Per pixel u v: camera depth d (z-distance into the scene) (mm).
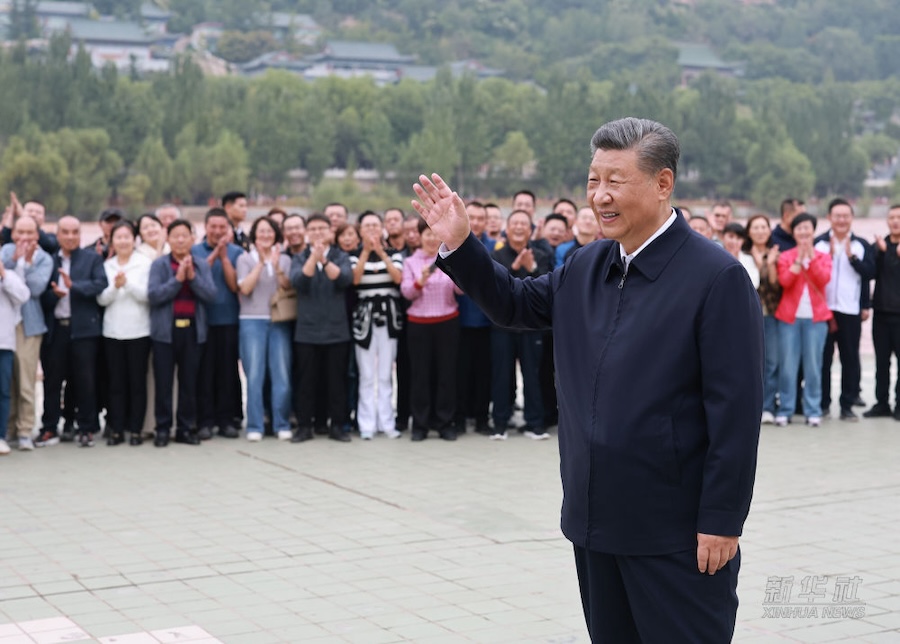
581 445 3254
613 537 3211
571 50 133875
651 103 92062
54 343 9391
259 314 9609
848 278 10633
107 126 78938
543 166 89250
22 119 76562
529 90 95500
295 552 6219
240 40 124000
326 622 5074
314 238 9328
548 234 10008
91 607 5297
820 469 8414
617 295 3301
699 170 91625
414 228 9844
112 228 10094
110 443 9422
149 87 85688
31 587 5609
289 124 84500
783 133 92000
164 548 6324
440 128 86750
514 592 5492
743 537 6504
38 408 11430
